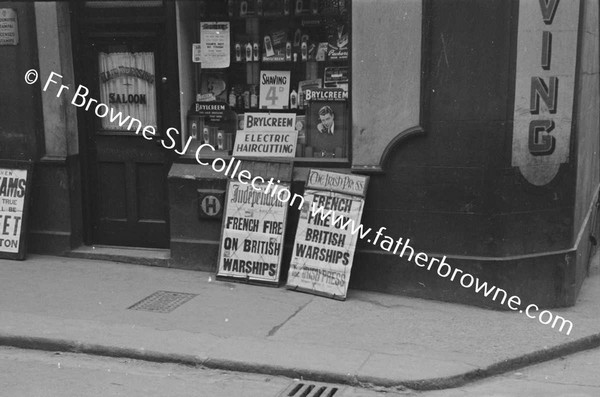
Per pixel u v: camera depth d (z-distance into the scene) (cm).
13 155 740
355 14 625
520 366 527
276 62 687
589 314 621
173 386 480
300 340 546
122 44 718
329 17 668
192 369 510
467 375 495
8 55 724
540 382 502
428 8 605
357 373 489
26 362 517
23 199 731
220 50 694
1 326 557
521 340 556
